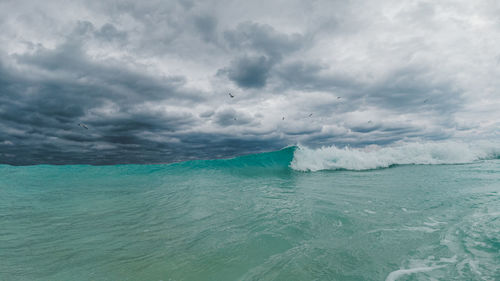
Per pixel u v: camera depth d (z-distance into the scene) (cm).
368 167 1359
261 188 833
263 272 259
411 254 291
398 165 1446
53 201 711
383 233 365
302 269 262
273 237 365
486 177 873
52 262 308
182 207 602
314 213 486
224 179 1112
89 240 388
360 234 364
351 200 595
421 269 254
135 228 445
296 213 494
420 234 355
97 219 513
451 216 436
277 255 302
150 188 925
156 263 295
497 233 343
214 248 334
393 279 236
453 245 312
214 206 595
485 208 477
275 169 1400
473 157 1546
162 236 396
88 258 318
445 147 1586
